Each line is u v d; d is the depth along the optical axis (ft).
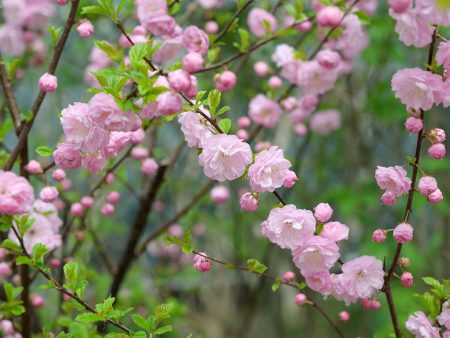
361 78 4.65
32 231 2.62
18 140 2.56
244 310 4.97
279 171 2.25
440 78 2.23
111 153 2.32
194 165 4.66
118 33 3.92
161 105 2.12
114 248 4.83
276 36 2.78
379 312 4.17
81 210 2.96
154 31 2.22
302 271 2.30
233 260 4.90
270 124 3.22
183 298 4.97
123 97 2.19
